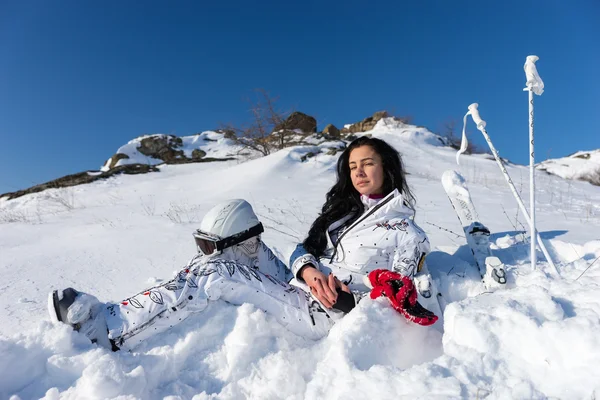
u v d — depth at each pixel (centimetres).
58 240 512
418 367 144
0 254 446
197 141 1959
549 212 592
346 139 1853
